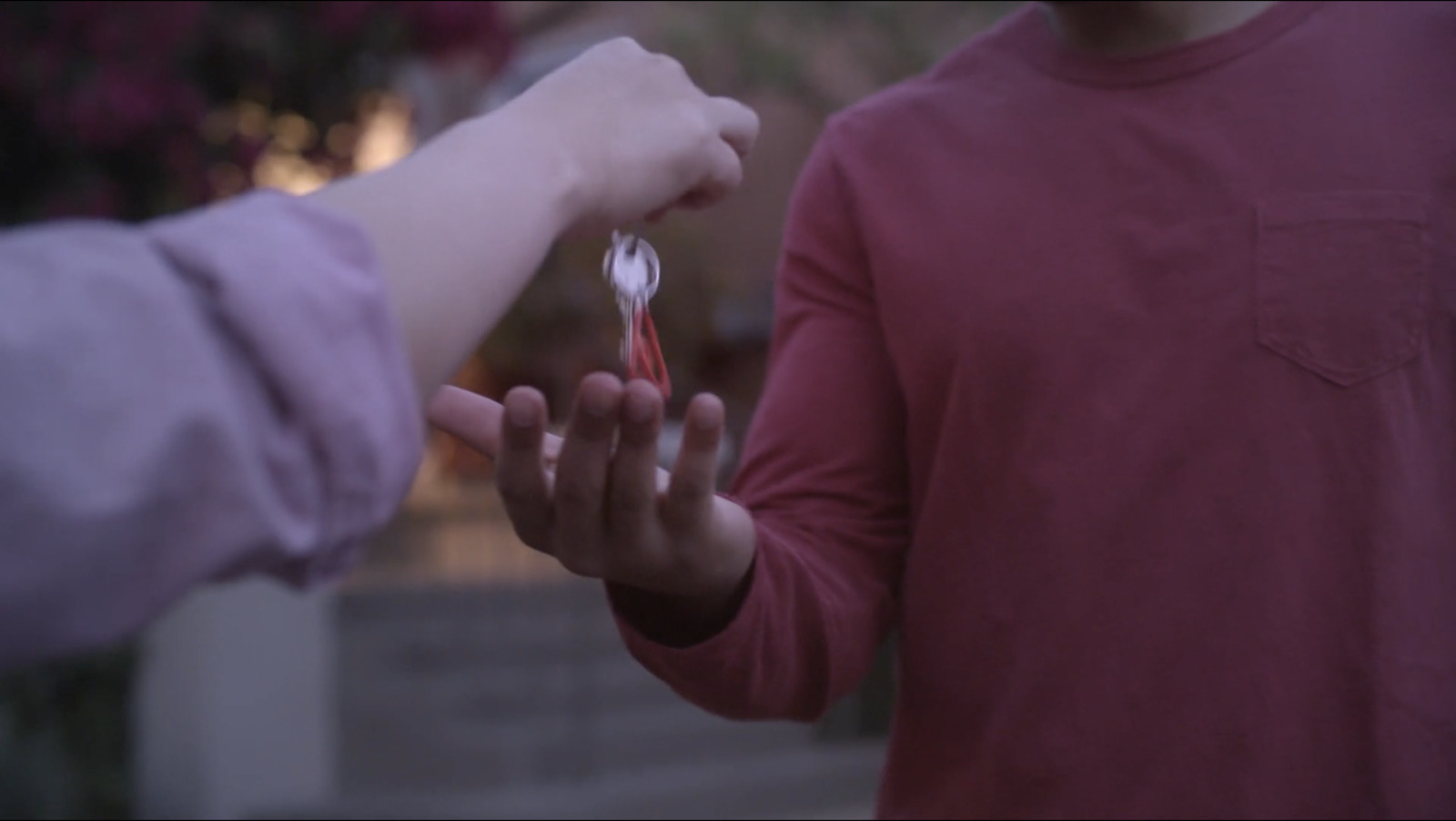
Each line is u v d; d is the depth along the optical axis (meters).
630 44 1.00
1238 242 1.33
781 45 7.45
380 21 4.24
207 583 0.71
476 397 1.08
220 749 5.76
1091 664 1.33
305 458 0.73
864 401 1.46
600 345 8.16
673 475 1.08
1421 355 1.30
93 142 3.71
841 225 1.49
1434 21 1.37
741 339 9.45
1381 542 1.28
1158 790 1.30
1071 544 1.33
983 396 1.38
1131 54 1.43
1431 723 1.28
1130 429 1.33
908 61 7.47
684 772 6.52
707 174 1.01
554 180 0.90
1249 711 1.29
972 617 1.38
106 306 0.69
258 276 0.73
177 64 3.94
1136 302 1.35
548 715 6.88
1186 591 1.31
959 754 1.40
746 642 1.26
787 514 1.43
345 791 6.04
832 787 6.56
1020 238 1.39
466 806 5.88
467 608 7.76
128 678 5.22
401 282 0.82
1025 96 1.45
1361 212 1.31
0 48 3.63
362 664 7.12
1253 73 1.37
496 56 4.47
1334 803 1.28
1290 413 1.30
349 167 4.61
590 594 7.89
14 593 0.64
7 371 0.65
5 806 4.62
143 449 0.67
